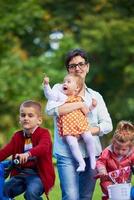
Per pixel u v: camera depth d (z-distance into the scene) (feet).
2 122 82.99
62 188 26.03
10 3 92.94
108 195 25.43
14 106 82.99
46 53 102.73
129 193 24.49
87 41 101.50
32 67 87.25
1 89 82.79
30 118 25.55
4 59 86.58
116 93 105.60
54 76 85.40
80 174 26.89
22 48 103.91
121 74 105.91
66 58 26.73
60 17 106.73
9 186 25.52
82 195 26.99
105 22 104.83
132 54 104.83
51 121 72.79
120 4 110.11
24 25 93.56
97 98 27.04
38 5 96.32
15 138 25.89
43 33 105.09
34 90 83.66
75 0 109.19
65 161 25.99
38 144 25.23
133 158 25.82
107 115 27.07
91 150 26.00
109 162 25.76
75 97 26.21
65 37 95.96
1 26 91.20
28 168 25.63
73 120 25.82
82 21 104.94
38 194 25.13
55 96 26.07
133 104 101.30
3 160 25.84
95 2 108.27
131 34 104.01
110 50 103.71
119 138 25.35
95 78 106.73
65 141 26.03
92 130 26.43
